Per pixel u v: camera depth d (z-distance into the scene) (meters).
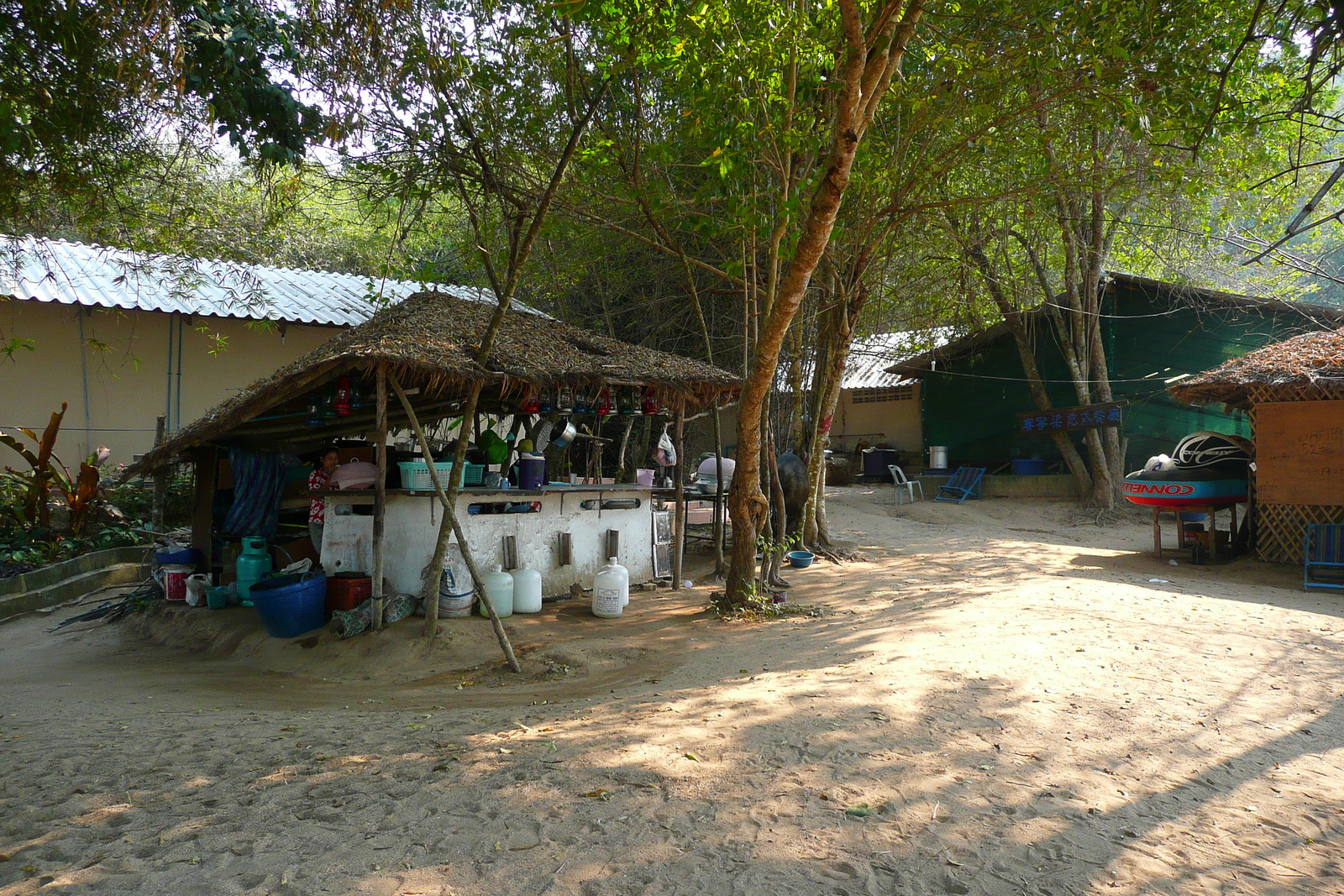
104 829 3.43
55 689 6.67
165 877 3.00
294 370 7.92
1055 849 3.28
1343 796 3.89
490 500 8.50
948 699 5.08
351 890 2.91
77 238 14.87
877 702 5.00
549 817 3.50
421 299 9.10
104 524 12.85
